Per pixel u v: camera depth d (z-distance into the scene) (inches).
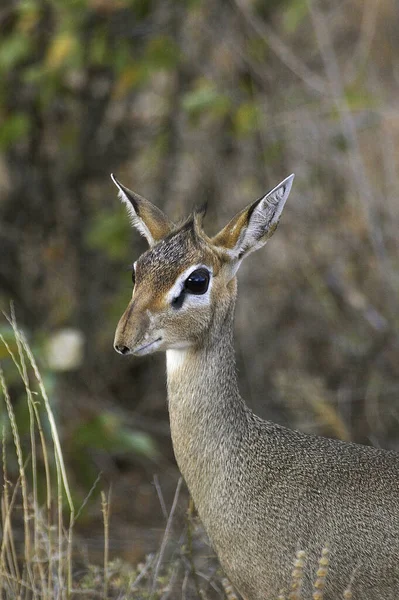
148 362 506.9
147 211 318.7
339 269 501.4
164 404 504.1
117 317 490.0
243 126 478.0
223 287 301.3
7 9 484.4
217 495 298.4
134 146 506.9
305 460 297.3
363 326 490.9
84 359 497.0
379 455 298.0
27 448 418.3
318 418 458.9
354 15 614.9
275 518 292.0
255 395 489.4
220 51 504.4
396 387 473.1
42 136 501.4
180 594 353.7
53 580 330.0
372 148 557.6
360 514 287.3
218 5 504.1
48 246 509.0
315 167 506.6
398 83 599.8
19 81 488.1
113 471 478.0
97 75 492.7
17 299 506.6
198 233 302.7
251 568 296.4
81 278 506.0
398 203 508.4
